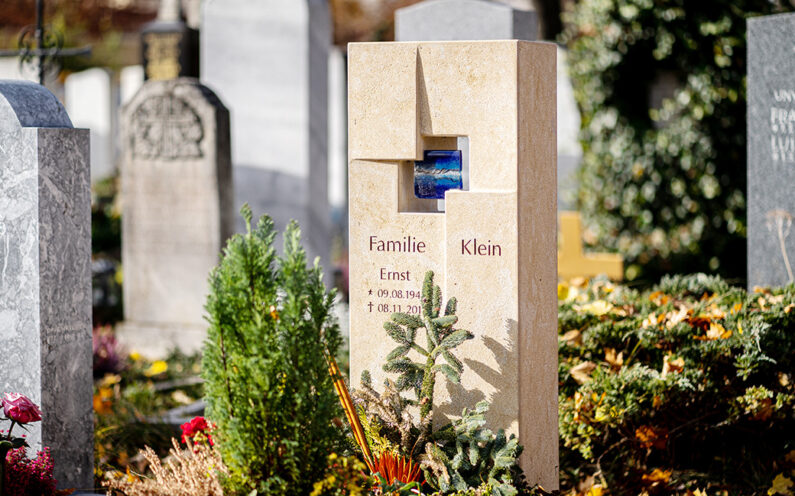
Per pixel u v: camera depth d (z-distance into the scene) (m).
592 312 4.95
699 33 8.80
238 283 3.30
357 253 4.15
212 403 3.35
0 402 3.90
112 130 21.03
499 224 3.82
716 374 4.61
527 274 3.88
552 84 4.05
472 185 3.90
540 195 3.97
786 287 5.40
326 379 3.33
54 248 3.98
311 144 9.10
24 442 3.61
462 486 3.62
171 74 8.63
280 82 9.05
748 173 5.99
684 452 4.72
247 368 3.24
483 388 3.89
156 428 5.55
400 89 3.99
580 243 8.21
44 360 3.95
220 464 3.37
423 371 3.85
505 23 7.28
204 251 8.03
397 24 7.67
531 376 3.92
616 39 9.14
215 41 9.23
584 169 9.61
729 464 4.68
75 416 4.10
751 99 5.95
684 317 4.84
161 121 8.09
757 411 4.48
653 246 9.39
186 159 8.04
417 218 4.04
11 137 3.94
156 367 6.84
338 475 3.23
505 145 3.82
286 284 3.31
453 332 3.75
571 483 4.44
